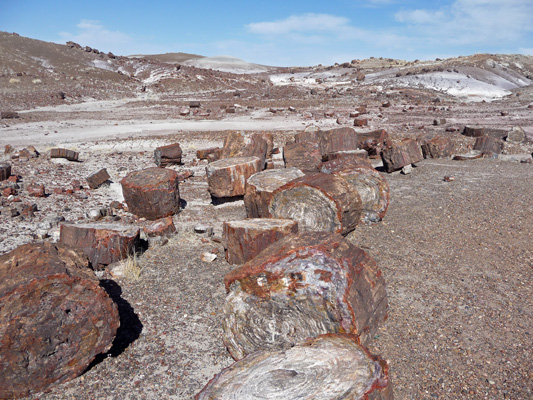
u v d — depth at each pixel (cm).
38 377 388
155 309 539
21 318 371
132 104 3916
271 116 3061
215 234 806
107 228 670
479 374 403
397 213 923
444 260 667
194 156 1775
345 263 405
